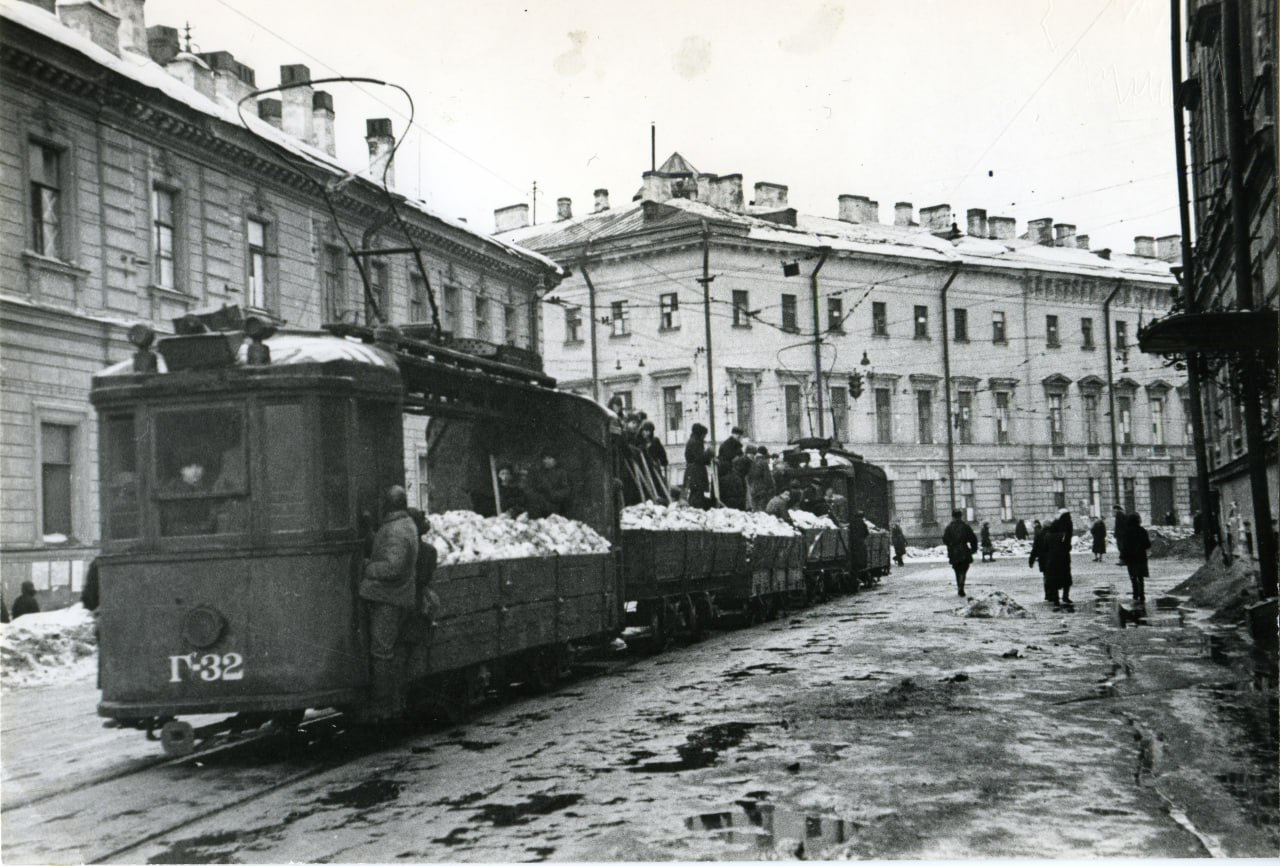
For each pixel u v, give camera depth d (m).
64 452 19.31
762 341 50.53
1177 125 21.94
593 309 50.81
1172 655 14.74
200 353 9.09
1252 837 6.50
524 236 54.84
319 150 28.19
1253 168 16.98
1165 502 59.06
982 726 9.95
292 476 8.98
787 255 51.25
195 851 6.66
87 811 7.69
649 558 15.48
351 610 9.08
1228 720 10.08
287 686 8.76
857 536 30.44
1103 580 31.72
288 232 25.23
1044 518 57.97
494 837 6.72
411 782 8.24
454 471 14.28
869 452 53.50
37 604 17.38
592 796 7.64
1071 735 9.50
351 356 9.42
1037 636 17.58
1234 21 16.86
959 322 56.47
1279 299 14.30
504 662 11.95
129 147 20.86
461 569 10.50
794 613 23.98
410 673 9.50
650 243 49.59
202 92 25.16
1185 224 21.84
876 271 53.91
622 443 16.05
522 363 13.80
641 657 16.28
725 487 22.86
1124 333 59.22
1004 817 6.95
